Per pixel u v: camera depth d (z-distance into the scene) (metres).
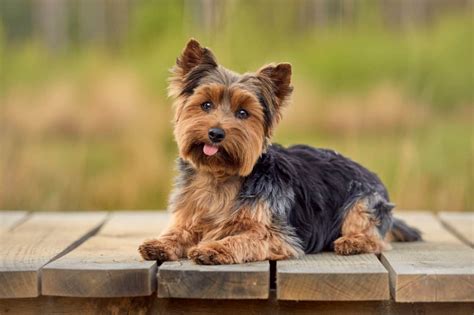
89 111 13.93
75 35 20.62
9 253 6.09
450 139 12.24
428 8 18.62
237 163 5.90
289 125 14.89
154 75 14.02
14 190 11.97
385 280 5.27
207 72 6.19
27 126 13.92
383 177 11.45
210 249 5.52
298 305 5.51
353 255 6.12
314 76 15.75
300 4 16.94
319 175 6.50
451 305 5.48
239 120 5.92
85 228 7.57
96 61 15.72
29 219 8.24
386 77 15.82
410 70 15.01
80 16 20.72
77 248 6.42
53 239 6.86
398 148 12.34
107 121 13.75
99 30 20.56
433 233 7.52
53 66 15.94
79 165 12.34
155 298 5.54
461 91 14.41
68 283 5.34
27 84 15.25
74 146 13.34
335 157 6.74
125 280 5.31
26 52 16.64
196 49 6.25
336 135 14.66
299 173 6.37
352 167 6.65
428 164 11.59
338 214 6.44
